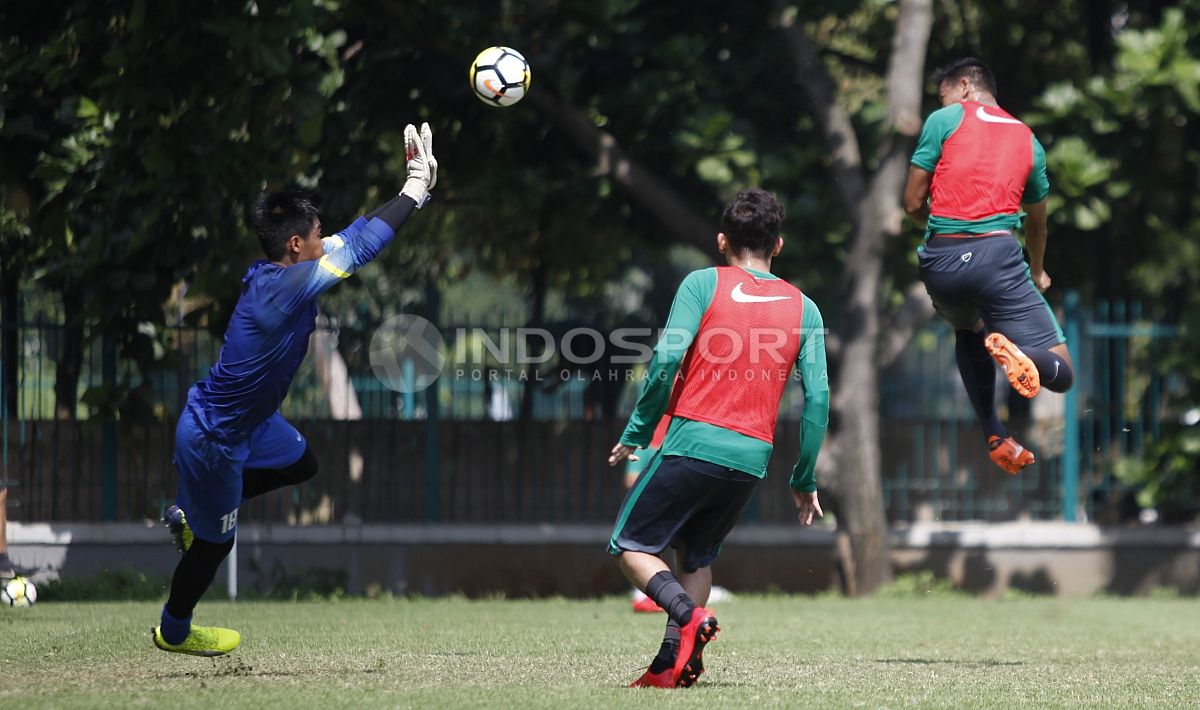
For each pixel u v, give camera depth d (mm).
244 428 18578
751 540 47375
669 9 47281
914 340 51500
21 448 43875
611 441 47625
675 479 18188
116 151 39594
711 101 44812
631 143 47188
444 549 45906
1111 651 25234
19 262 42938
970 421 50156
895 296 51594
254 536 44719
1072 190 44938
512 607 37688
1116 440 50500
